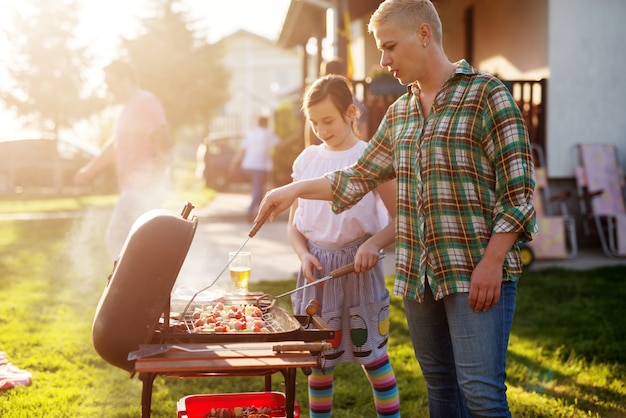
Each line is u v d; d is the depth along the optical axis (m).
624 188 9.00
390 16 2.41
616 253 8.53
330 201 2.91
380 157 2.78
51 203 15.46
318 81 3.07
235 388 4.18
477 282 2.36
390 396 3.14
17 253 9.12
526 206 2.32
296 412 2.71
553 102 9.05
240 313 2.52
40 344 4.96
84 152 19.22
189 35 36.81
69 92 20.09
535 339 5.07
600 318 5.62
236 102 51.16
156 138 5.46
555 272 7.50
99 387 4.16
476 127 2.39
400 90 9.35
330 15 13.93
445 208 2.44
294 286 6.80
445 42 14.02
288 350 2.13
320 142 5.54
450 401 2.75
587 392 4.07
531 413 3.74
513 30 10.28
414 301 2.68
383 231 2.91
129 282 2.13
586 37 9.07
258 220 2.73
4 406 3.74
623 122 9.20
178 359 2.04
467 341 2.43
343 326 3.04
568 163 9.12
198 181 21.97
